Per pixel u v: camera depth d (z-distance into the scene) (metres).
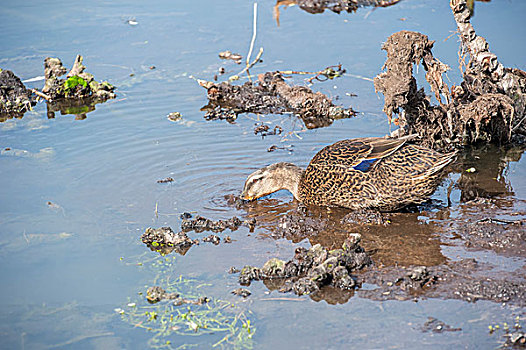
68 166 11.30
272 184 10.52
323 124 13.28
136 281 7.92
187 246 8.83
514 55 15.17
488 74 12.34
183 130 13.02
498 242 8.50
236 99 14.75
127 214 9.68
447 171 11.12
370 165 9.48
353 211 9.86
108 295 7.61
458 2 12.18
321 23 19.53
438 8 20.12
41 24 19.80
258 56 16.86
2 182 10.62
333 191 9.83
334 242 8.88
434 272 7.88
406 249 8.55
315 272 7.73
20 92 14.66
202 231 9.30
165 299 7.49
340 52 17.06
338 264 7.89
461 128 11.93
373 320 6.96
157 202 10.09
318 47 17.55
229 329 6.91
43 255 8.50
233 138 12.62
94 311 7.29
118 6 21.75
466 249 8.45
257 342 6.66
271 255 8.52
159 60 17.08
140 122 13.45
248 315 7.16
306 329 6.86
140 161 11.54
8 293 7.63
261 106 14.39
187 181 10.81
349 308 7.22
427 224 9.27
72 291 7.68
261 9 21.27
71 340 6.78
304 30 18.97
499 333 6.63
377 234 9.05
